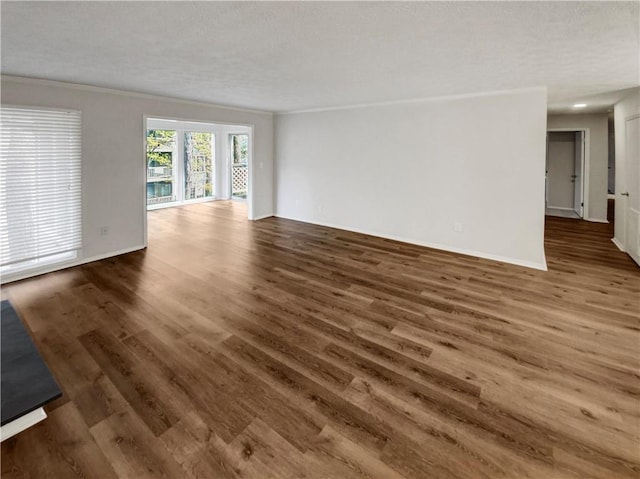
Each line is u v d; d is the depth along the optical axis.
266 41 2.56
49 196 4.02
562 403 1.98
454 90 4.41
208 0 1.90
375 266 4.43
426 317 3.05
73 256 4.33
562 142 8.05
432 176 5.18
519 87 4.19
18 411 1.66
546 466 1.57
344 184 6.33
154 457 1.62
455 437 1.74
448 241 5.15
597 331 2.79
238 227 6.62
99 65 3.26
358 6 1.96
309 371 2.28
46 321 2.91
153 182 8.66
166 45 2.67
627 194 4.84
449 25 2.22
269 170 7.42
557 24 2.20
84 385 2.11
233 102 5.60
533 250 4.42
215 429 1.79
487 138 4.60
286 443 1.70
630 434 1.75
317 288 3.69
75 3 1.96
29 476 1.52
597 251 5.09
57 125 4.00
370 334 2.75
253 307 3.22
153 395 2.03
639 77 3.62
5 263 3.74
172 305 3.24
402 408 1.94
